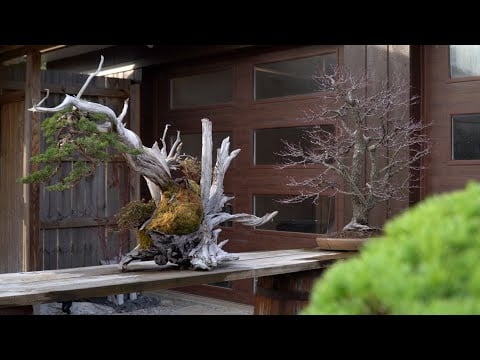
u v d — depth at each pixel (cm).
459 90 536
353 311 128
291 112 618
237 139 667
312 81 605
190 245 394
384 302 125
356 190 499
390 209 543
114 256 692
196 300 686
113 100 709
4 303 297
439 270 120
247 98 658
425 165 552
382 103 497
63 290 316
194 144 717
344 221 571
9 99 636
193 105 717
